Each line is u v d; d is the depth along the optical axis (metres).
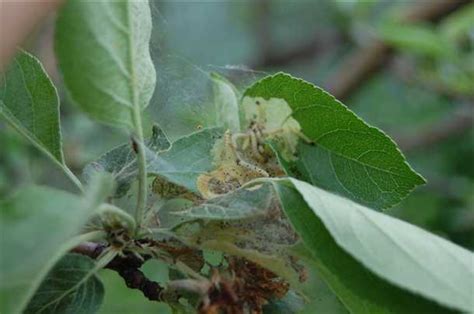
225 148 0.34
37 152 0.73
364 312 0.31
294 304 0.33
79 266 0.31
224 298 0.31
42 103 0.32
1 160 0.73
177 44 1.46
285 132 0.35
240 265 0.32
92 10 0.26
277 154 0.34
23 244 0.22
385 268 0.27
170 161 0.33
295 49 1.35
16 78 0.31
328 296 0.35
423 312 0.28
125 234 0.31
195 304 0.32
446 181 0.98
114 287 0.66
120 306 0.66
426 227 0.90
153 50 0.38
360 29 1.01
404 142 1.07
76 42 0.25
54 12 0.25
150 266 0.49
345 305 0.31
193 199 0.33
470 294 0.27
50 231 0.23
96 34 0.26
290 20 1.49
